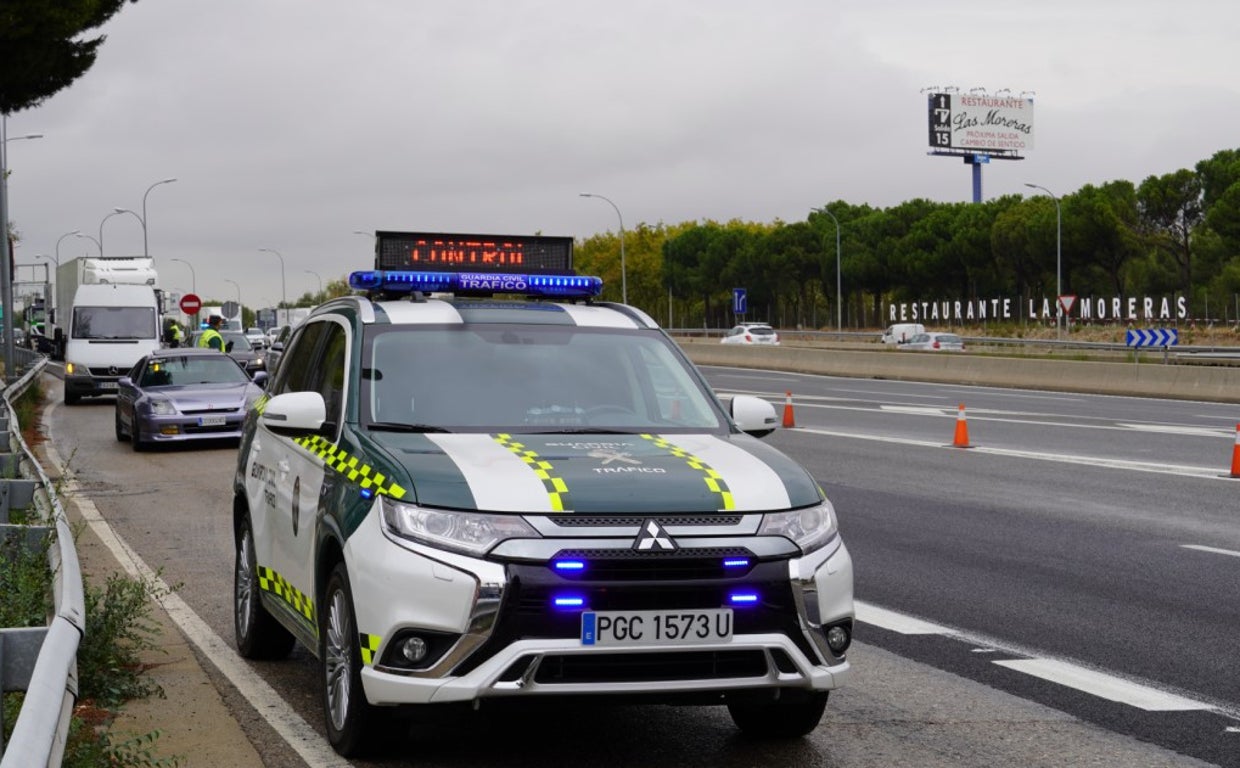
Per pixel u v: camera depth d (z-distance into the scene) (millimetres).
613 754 5766
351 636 5418
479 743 5914
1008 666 7441
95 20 25344
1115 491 15188
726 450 5812
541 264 7699
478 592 4984
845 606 5410
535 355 6516
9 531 7531
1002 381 41281
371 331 6496
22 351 48312
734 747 5898
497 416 6133
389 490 5293
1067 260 89875
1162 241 87312
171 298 49531
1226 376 33281
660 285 132125
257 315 102188
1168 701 6715
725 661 5145
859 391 37812
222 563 11117
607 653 5012
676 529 5105
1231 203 76500
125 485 17078
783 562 5215
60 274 45125
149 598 8898
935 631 8320
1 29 22984
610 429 6117
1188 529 12422
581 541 5043
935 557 11016
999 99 121062
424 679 5027
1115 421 25750
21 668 4121
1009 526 12656
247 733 6055
